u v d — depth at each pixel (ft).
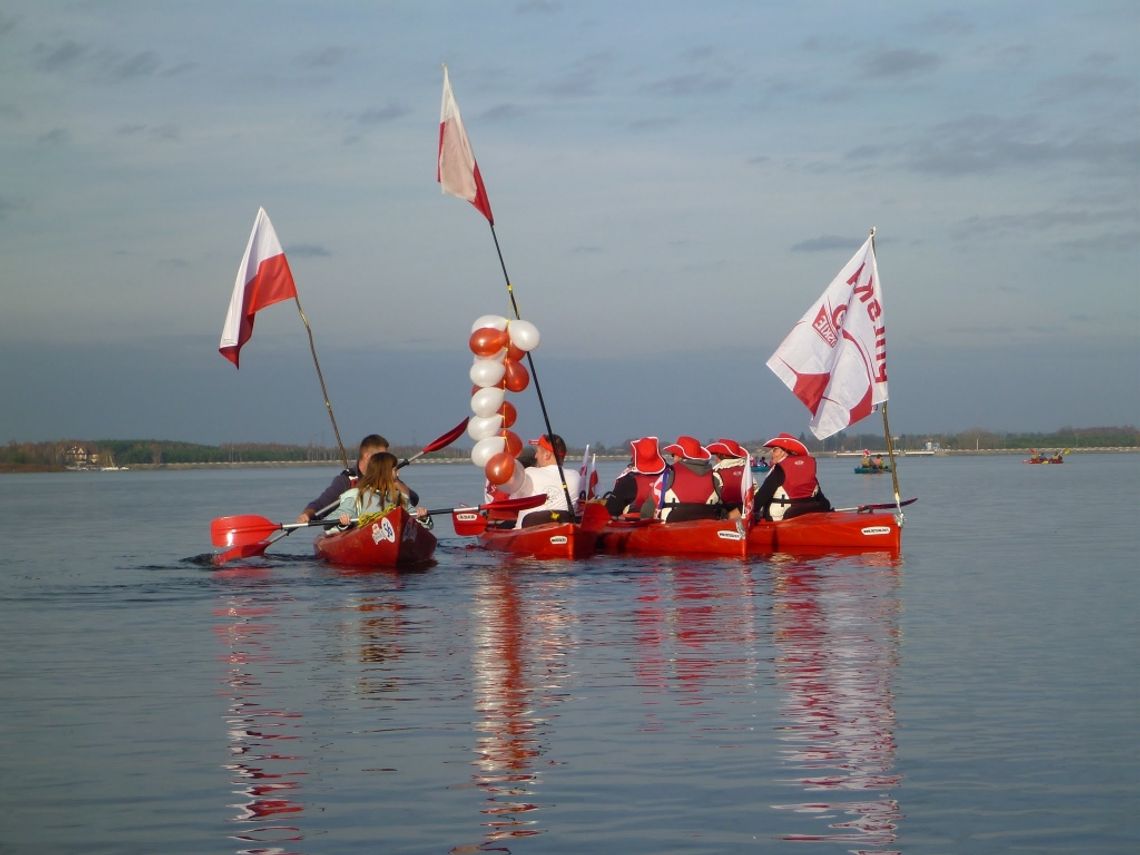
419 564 57.77
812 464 64.90
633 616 39.65
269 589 48.67
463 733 23.50
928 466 410.52
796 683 28.14
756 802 19.17
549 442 63.36
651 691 27.30
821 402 61.62
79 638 35.83
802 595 45.19
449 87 63.16
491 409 62.75
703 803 19.15
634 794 19.61
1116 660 30.99
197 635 36.27
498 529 66.85
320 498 59.67
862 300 60.95
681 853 17.04
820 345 61.52
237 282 65.21
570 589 47.50
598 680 28.63
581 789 19.89
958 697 26.50
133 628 37.88
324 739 23.13
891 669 29.84
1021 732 23.34
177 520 112.16
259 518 59.06
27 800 19.52
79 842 17.62
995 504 123.75
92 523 106.73
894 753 21.90
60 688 28.12
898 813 18.60
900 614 39.88
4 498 191.21
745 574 52.75
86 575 55.62
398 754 22.03
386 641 34.73
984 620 38.42
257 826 18.25
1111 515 102.12
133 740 23.17
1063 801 19.08
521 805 19.12
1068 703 25.86
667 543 61.11
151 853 17.21
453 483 246.06
